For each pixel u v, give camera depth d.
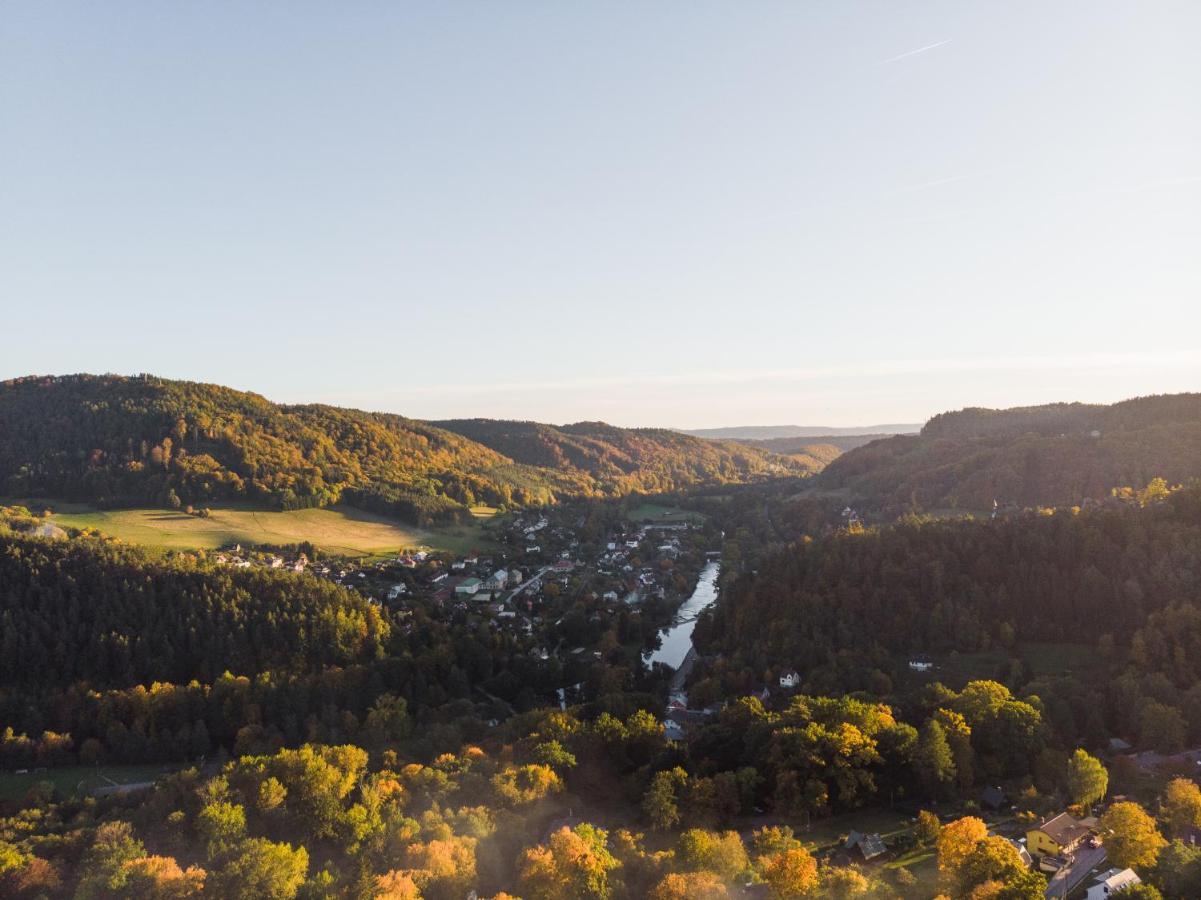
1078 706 111.31
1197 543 134.88
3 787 114.69
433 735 119.44
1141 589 132.00
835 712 103.25
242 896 65.88
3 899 72.12
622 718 127.94
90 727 130.62
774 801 93.19
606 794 101.38
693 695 139.00
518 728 118.50
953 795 94.00
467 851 74.12
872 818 91.25
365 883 67.25
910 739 95.69
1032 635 136.88
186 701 135.12
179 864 77.88
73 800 102.31
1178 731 102.06
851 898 67.38
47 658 144.88
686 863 74.50
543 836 86.12
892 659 134.00
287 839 82.12
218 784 88.69
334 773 88.69
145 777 118.44
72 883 75.56
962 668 132.00
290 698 136.50
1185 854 70.56
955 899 68.62
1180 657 117.06
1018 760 98.94
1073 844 79.19
